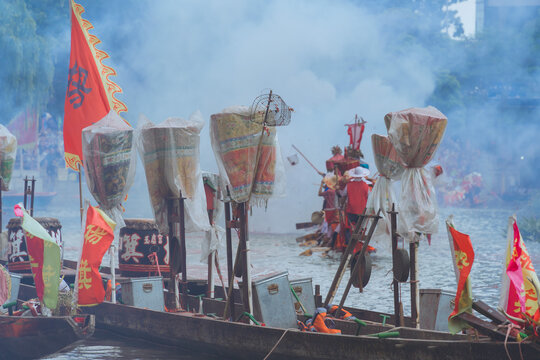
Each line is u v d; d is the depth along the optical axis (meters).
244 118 33.34
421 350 25.91
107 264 62.41
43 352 34.34
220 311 40.09
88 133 39.38
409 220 32.31
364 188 63.19
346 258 36.75
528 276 24.27
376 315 35.50
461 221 116.50
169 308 39.78
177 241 39.84
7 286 36.59
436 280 54.78
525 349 23.59
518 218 114.75
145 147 39.22
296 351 29.56
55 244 34.66
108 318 39.12
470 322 25.05
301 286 37.16
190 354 34.41
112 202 39.81
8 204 141.12
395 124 32.22
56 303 34.69
